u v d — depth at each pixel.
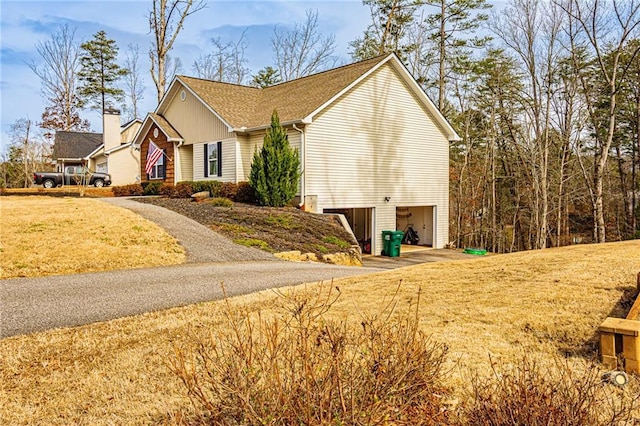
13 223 11.98
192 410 3.49
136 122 34.47
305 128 16.42
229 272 9.45
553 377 3.50
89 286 7.92
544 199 24.03
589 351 4.18
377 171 18.55
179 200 17.80
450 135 21.14
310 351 3.00
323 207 16.91
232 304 6.55
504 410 2.80
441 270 8.17
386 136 18.81
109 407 3.66
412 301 6.02
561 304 5.31
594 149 27.05
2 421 3.47
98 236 11.44
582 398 2.91
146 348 4.91
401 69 18.91
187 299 7.04
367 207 18.30
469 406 3.23
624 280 5.98
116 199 18.50
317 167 16.77
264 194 16.31
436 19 28.72
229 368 2.92
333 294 6.76
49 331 5.54
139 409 3.60
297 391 2.71
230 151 18.56
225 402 2.93
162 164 22.64
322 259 12.78
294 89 20.38
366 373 2.91
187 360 4.46
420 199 20.14
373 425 2.66
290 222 14.68
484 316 5.20
